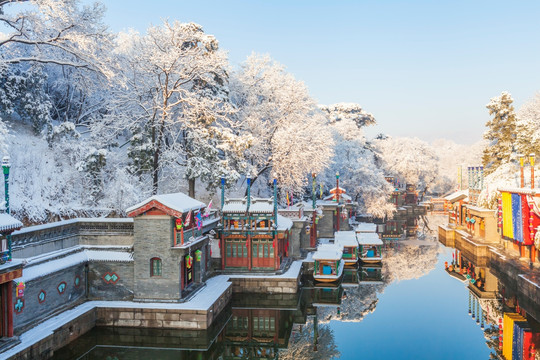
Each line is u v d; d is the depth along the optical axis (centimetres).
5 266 2022
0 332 2108
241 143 4678
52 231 2756
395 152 13038
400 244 6981
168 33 4559
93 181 3988
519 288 3662
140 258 2861
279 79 6225
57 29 3656
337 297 4081
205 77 4666
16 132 4103
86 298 2917
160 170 4825
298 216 4506
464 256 5897
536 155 6194
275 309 3528
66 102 5247
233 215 3766
